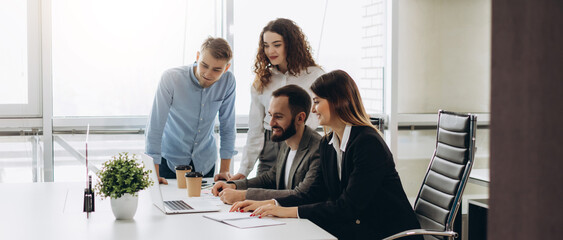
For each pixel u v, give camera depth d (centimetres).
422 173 510
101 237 194
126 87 443
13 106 415
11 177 418
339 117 239
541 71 34
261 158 339
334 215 226
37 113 421
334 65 489
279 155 291
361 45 494
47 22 417
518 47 35
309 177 257
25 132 419
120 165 224
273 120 272
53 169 427
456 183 241
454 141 249
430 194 258
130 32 442
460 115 249
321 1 484
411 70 511
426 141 510
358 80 494
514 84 35
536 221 34
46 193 284
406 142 503
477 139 517
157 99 329
